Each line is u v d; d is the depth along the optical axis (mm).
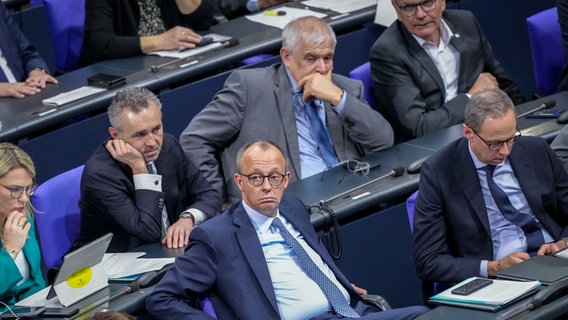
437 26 14445
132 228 11469
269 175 10469
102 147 11828
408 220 12492
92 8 16375
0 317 9961
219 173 13219
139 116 11531
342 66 16422
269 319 10141
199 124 13125
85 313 9961
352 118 13062
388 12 16203
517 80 17844
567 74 14969
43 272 13180
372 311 10734
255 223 10625
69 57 17625
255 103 13180
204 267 10188
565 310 9234
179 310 9922
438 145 13211
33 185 10906
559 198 11336
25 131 13734
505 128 10758
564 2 14797
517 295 9312
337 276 10805
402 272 12547
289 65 13219
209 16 16859
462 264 10828
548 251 10859
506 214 11117
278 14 17219
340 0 17609
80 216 11758
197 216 11930
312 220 11555
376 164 12758
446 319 9125
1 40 16141
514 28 17609
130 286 10359
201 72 15250
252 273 10273
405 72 14320
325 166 13242
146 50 16094
